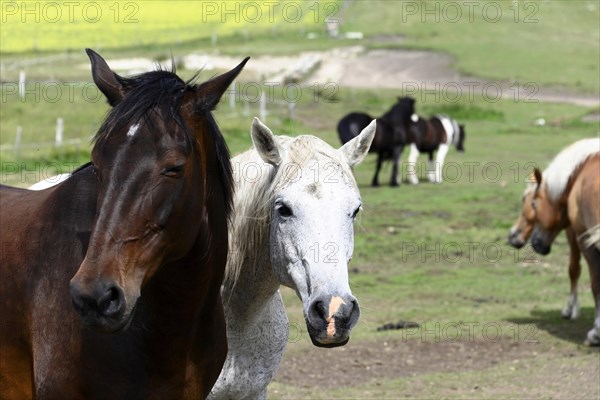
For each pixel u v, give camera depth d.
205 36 63.53
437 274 16.78
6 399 5.30
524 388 10.25
